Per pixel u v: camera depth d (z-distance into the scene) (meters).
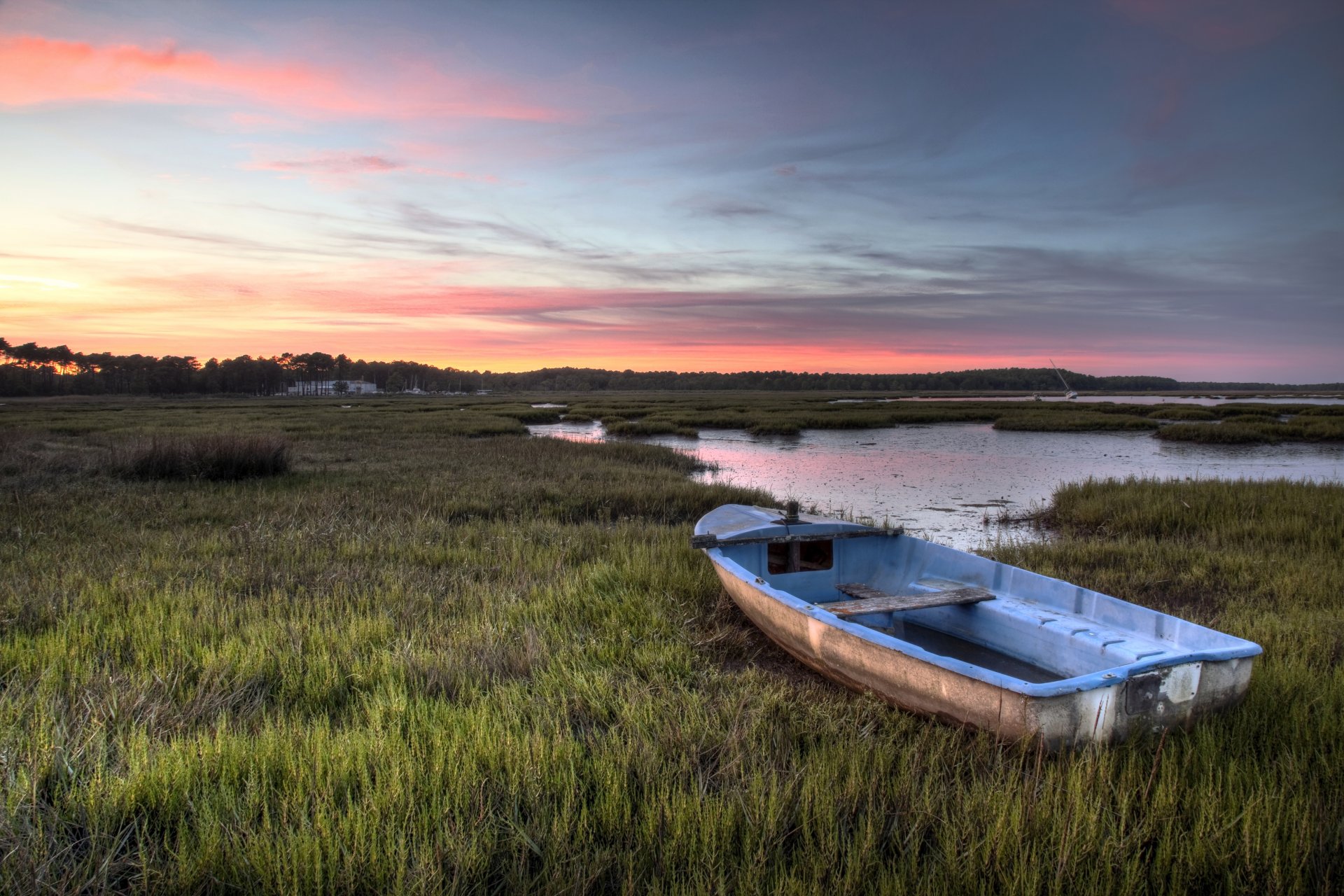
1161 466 20.64
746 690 4.80
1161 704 3.85
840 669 4.84
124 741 3.87
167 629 5.61
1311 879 2.95
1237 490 12.57
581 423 41.03
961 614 5.76
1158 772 3.58
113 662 4.94
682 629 6.03
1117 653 4.42
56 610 6.06
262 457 15.86
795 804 3.44
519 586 7.29
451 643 5.45
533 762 3.68
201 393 139.38
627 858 3.04
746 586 5.72
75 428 29.62
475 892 2.89
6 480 13.81
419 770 3.54
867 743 4.01
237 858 2.89
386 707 4.32
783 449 25.97
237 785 3.49
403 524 10.35
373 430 30.19
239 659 5.04
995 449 25.58
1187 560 8.66
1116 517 11.52
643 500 13.16
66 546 8.50
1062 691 3.60
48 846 2.96
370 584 7.23
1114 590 7.68
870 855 3.04
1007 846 3.04
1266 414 42.00
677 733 4.08
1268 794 3.31
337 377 192.75
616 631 5.97
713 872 2.94
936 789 3.55
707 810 3.25
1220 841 3.06
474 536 9.84
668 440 30.34
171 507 11.42
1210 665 3.93
